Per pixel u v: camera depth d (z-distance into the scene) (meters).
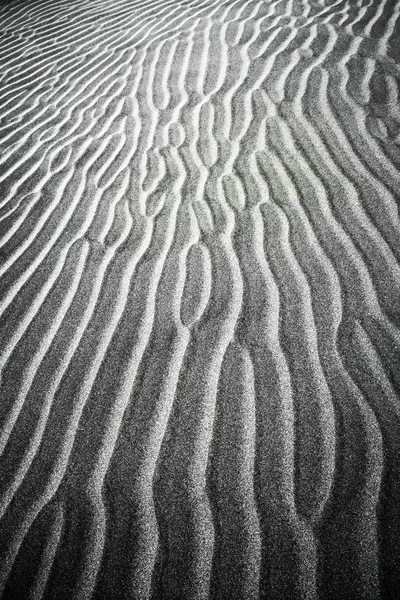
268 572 1.08
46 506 1.29
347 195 2.18
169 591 1.08
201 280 1.90
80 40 4.82
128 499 1.27
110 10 5.44
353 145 2.49
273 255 1.94
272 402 1.42
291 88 3.07
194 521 1.19
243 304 1.75
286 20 4.03
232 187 2.40
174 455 1.34
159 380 1.55
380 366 1.46
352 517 1.13
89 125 3.30
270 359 1.54
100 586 1.12
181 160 2.70
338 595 1.02
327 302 1.69
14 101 3.90
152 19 4.80
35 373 1.66
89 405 1.52
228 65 3.55
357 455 1.25
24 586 1.15
